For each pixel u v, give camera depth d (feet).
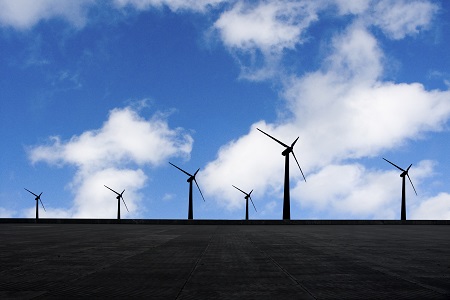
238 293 23.68
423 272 31.60
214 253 45.24
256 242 61.52
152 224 166.50
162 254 44.16
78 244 57.72
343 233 90.38
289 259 39.83
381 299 22.16
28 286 25.82
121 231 98.07
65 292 23.93
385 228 124.77
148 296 22.85
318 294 23.43
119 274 30.48
